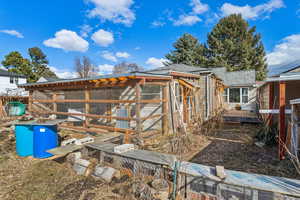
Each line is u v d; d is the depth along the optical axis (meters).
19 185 3.13
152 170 2.97
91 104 9.17
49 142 4.38
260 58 24.05
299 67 6.17
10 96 12.57
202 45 27.95
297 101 3.32
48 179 3.32
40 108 10.00
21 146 4.43
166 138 5.82
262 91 8.77
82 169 3.46
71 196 2.75
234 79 15.71
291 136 3.52
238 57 23.98
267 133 4.99
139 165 3.08
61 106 10.14
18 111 11.54
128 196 2.61
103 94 8.87
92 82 6.11
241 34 24.91
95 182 3.13
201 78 9.27
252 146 4.82
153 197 2.48
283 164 3.45
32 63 33.03
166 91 6.52
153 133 6.08
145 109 7.31
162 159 2.95
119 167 3.37
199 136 5.57
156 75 5.66
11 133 6.59
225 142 5.30
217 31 25.59
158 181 2.71
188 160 3.88
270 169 3.28
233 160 3.82
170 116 6.75
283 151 3.75
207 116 8.79
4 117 10.42
